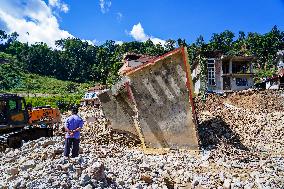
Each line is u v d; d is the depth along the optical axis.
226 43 144.50
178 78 19.27
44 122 20.77
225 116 27.00
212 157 16.92
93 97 70.19
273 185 12.37
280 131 24.52
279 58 87.25
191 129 19.14
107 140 21.39
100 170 9.89
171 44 122.69
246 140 23.16
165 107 19.83
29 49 172.25
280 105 34.84
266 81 61.59
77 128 11.99
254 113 28.77
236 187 12.15
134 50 139.75
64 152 11.96
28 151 13.95
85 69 165.88
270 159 17.83
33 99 77.56
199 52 53.22
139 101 20.47
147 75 20.17
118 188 10.17
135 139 21.52
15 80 136.88
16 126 18.86
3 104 18.66
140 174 12.09
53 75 160.88
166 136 19.80
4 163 12.87
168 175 13.15
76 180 9.57
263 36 126.69
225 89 52.22
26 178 9.69
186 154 18.05
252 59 53.41
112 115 22.31
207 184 12.42
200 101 34.75
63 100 80.06
